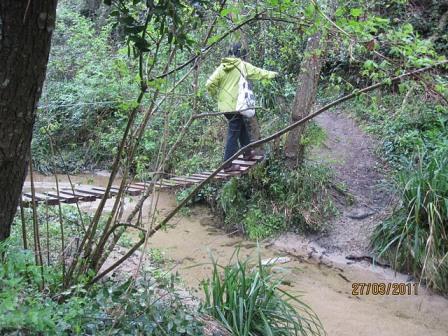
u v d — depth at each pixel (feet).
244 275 10.34
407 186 16.33
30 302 5.78
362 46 8.00
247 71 16.08
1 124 7.04
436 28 24.03
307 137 20.06
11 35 6.60
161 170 9.21
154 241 17.97
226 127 21.24
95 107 19.61
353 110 24.64
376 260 16.72
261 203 19.65
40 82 7.20
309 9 8.38
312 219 18.65
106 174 23.98
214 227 19.88
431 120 21.18
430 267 15.08
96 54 23.89
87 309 7.50
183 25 7.07
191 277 14.85
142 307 8.18
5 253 6.50
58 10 30.14
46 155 15.56
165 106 9.95
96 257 9.02
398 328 13.06
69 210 15.40
